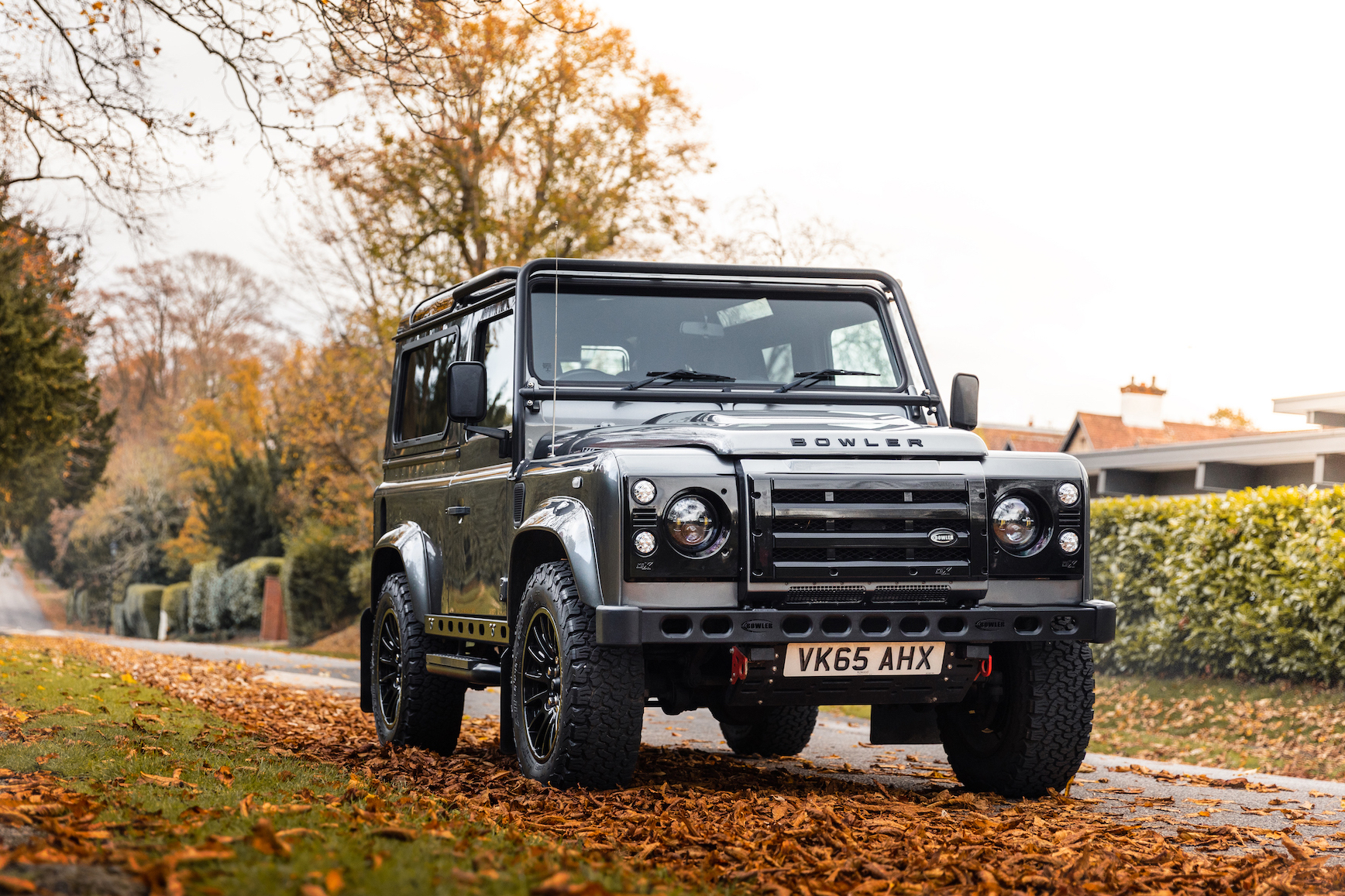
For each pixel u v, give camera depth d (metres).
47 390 26.56
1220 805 5.96
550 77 21.59
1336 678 11.29
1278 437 16.53
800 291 6.50
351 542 29.64
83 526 58.03
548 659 5.47
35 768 5.21
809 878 3.84
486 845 3.76
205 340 61.31
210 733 7.09
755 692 5.17
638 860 3.88
